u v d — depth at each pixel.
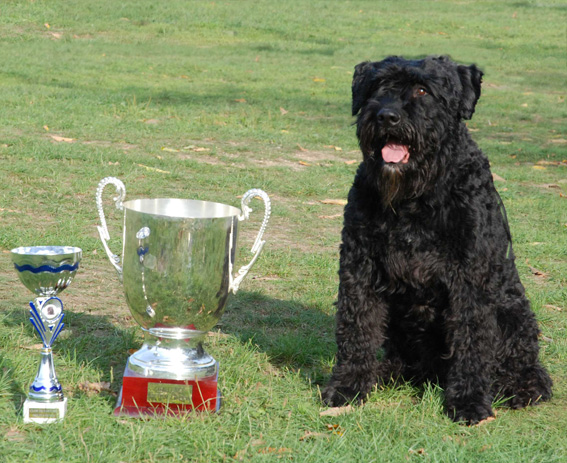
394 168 3.91
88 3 25.48
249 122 12.80
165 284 4.00
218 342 5.01
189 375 3.96
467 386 4.14
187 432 3.64
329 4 30.58
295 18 27.14
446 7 32.03
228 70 18.50
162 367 3.97
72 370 4.34
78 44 20.70
